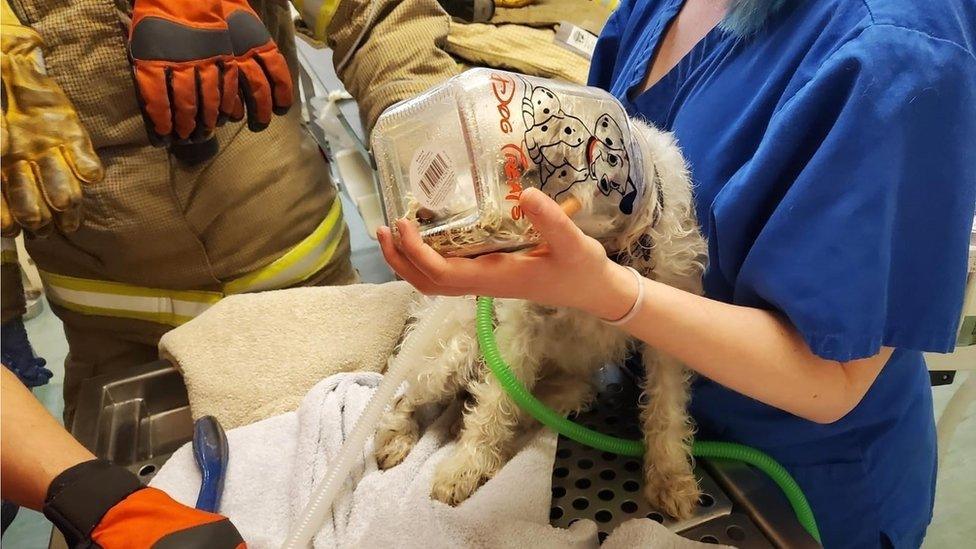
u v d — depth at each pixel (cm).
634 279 52
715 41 69
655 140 63
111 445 81
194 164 99
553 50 153
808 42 57
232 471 72
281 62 96
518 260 47
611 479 70
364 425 62
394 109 50
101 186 96
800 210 52
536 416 71
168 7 85
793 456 69
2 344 85
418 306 86
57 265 107
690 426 69
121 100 92
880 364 57
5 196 76
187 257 106
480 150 46
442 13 115
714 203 59
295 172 113
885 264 52
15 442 54
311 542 65
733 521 64
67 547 60
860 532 72
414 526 62
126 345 113
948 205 52
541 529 60
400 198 50
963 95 50
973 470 142
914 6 52
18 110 77
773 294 54
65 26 86
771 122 55
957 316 55
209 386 84
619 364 82
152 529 50
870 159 50
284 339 88
